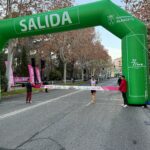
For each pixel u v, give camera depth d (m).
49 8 31.06
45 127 10.35
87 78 99.25
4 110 15.71
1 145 7.64
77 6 18.98
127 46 17.91
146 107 17.19
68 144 7.79
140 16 23.59
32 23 19.81
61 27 19.45
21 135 8.94
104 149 7.29
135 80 17.64
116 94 30.11
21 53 64.31
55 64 81.25
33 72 35.38
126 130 9.85
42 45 56.72
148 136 8.88
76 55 61.53
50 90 40.50
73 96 27.42
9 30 20.48
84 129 9.99
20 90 35.59
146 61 17.91
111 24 18.23
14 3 30.89
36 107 17.27
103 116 13.29
